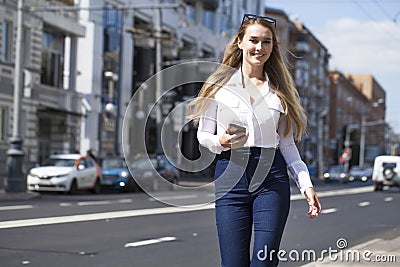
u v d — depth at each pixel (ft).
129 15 176.65
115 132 169.68
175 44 195.72
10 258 35.94
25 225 51.80
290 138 16.15
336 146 410.11
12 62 126.72
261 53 15.89
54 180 102.37
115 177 111.65
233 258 15.48
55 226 51.98
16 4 126.41
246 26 16.07
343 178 244.63
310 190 16.01
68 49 149.69
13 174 94.73
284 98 15.84
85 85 161.48
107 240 44.98
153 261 36.63
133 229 52.34
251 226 15.74
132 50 180.86
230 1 245.24
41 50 136.56
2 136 124.47
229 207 15.52
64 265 34.37
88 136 159.43
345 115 441.68
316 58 368.07
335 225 60.49
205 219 62.64
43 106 136.77
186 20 204.33
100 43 165.17
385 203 99.55
